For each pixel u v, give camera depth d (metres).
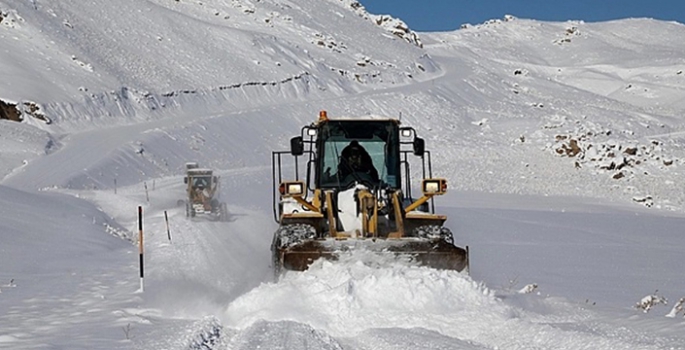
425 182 21.84
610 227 60.25
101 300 22.62
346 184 23.20
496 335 15.79
